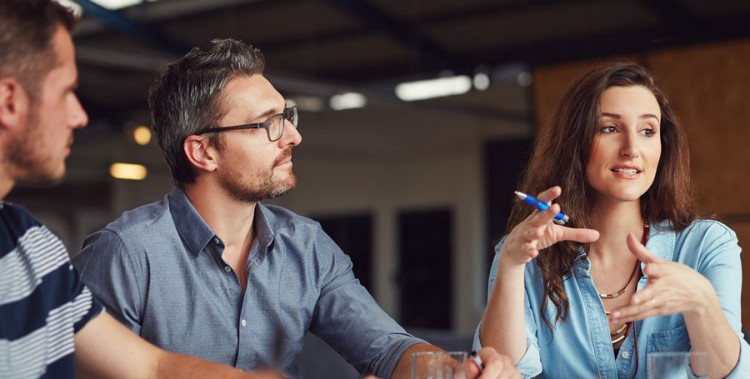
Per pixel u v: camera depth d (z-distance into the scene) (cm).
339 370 383
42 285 149
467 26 874
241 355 205
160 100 207
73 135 142
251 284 207
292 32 922
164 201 210
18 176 138
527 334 202
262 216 211
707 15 757
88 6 855
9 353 141
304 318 215
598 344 204
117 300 197
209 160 203
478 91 1150
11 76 131
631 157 198
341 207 1380
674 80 681
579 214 206
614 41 841
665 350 200
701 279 165
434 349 200
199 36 934
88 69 1089
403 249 1317
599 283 208
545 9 809
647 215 211
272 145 204
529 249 178
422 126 1270
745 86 646
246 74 205
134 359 168
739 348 173
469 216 1229
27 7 132
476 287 1223
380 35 912
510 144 1195
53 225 1652
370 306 217
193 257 203
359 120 1301
